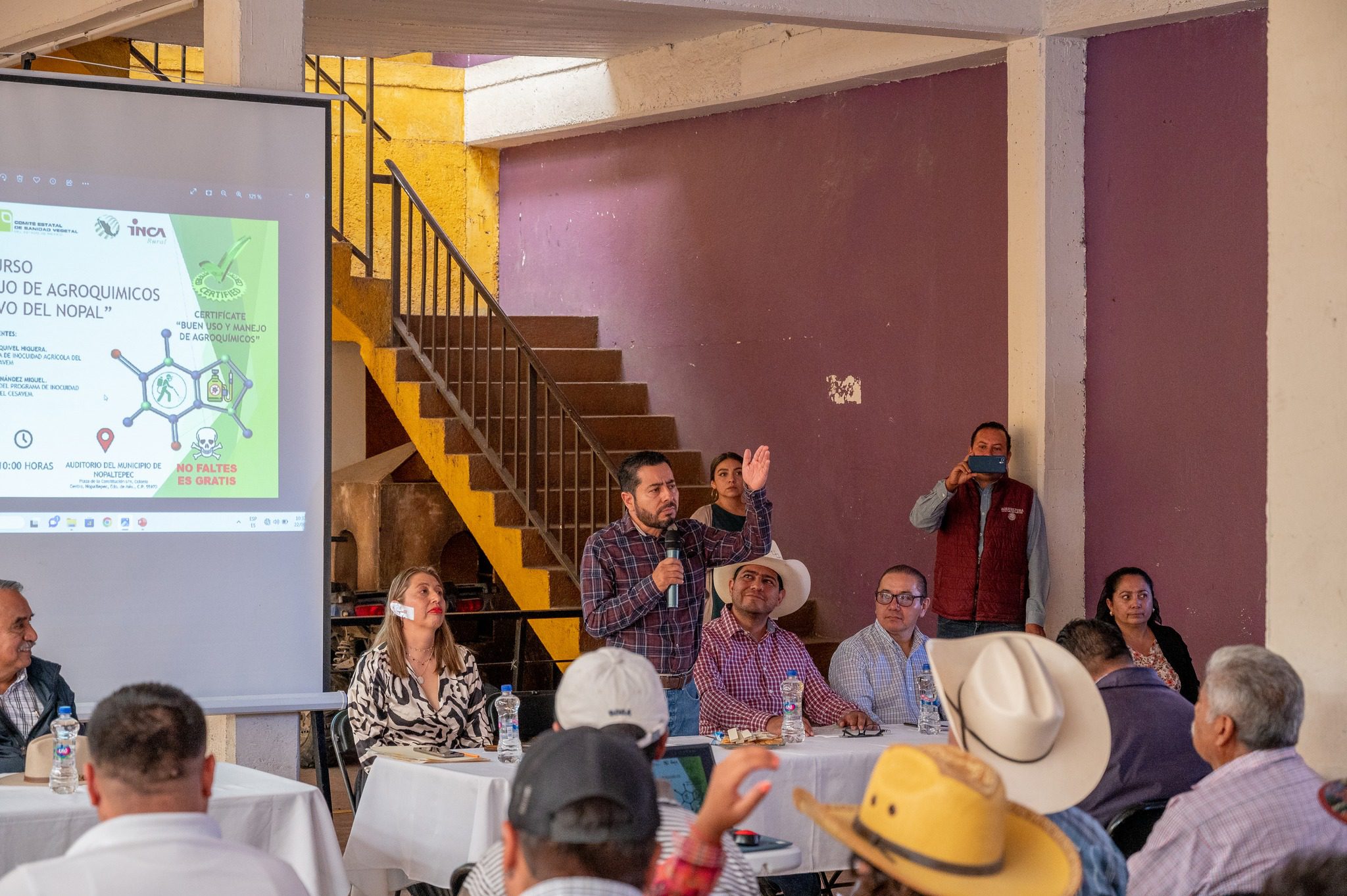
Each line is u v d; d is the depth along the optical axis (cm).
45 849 320
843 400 741
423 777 380
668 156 855
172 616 459
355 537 901
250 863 206
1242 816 264
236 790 354
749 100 773
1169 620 599
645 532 484
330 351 478
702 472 829
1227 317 577
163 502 458
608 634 475
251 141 471
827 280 750
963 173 676
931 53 662
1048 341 621
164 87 460
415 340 852
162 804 206
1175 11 574
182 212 462
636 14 702
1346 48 422
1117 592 515
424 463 923
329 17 705
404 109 985
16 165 445
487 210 1001
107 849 199
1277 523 439
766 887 399
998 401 659
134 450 455
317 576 475
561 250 943
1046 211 618
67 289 449
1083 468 630
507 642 858
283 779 371
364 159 980
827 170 748
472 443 809
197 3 565
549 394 809
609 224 902
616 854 157
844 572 741
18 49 655
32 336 445
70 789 343
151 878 198
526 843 159
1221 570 581
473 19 713
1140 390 609
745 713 456
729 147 810
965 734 281
